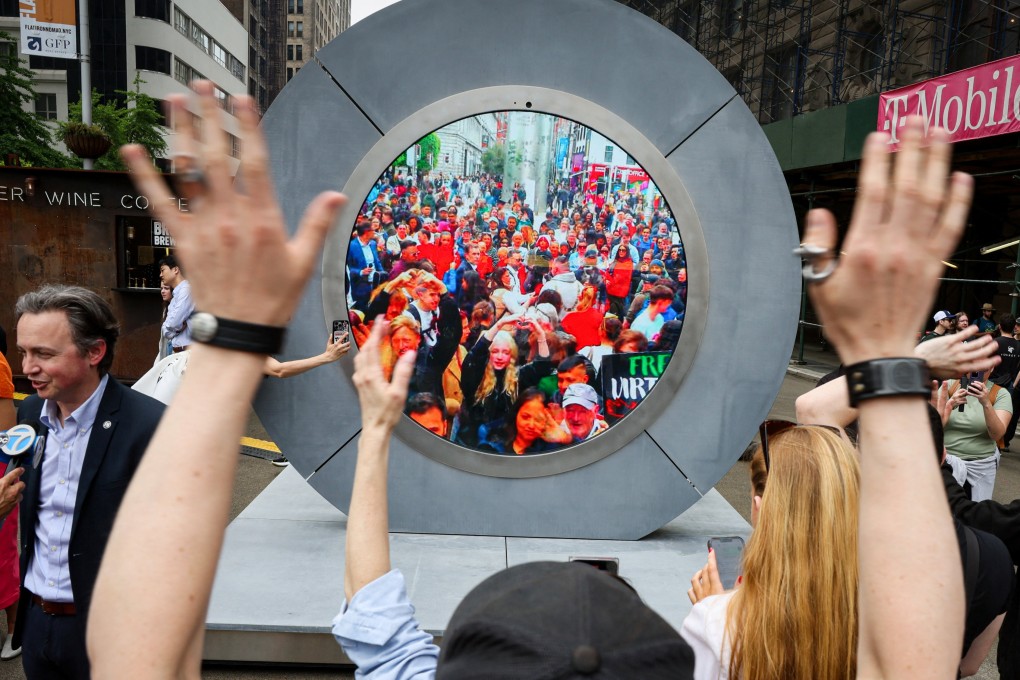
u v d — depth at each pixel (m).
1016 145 10.72
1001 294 16.02
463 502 4.30
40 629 2.27
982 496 4.88
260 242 0.69
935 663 0.75
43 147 25.55
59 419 2.32
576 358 4.23
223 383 0.73
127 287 9.26
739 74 24.81
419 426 4.21
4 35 24.67
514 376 4.22
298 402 4.20
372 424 1.23
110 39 52.06
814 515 1.38
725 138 4.10
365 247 4.11
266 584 3.64
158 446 0.74
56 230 9.00
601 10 4.02
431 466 4.27
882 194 0.71
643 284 4.20
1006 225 16.25
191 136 0.67
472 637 0.75
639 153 4.08
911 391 0.75
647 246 4.18
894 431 0.76
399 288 4.14
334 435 4.23
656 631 0.75
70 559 2.16
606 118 4.07
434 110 4.04
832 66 19.66
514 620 0.73
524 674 0.69
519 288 4.19
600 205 4.15
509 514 4.32
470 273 4.17
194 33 58.62
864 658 0.81
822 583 1.34
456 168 4.11
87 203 8.98
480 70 4.05
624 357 4.23
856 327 0.75
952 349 1.83
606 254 4.18
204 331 0.72
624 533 4.34
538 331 4.21
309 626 3.29
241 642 3.31
